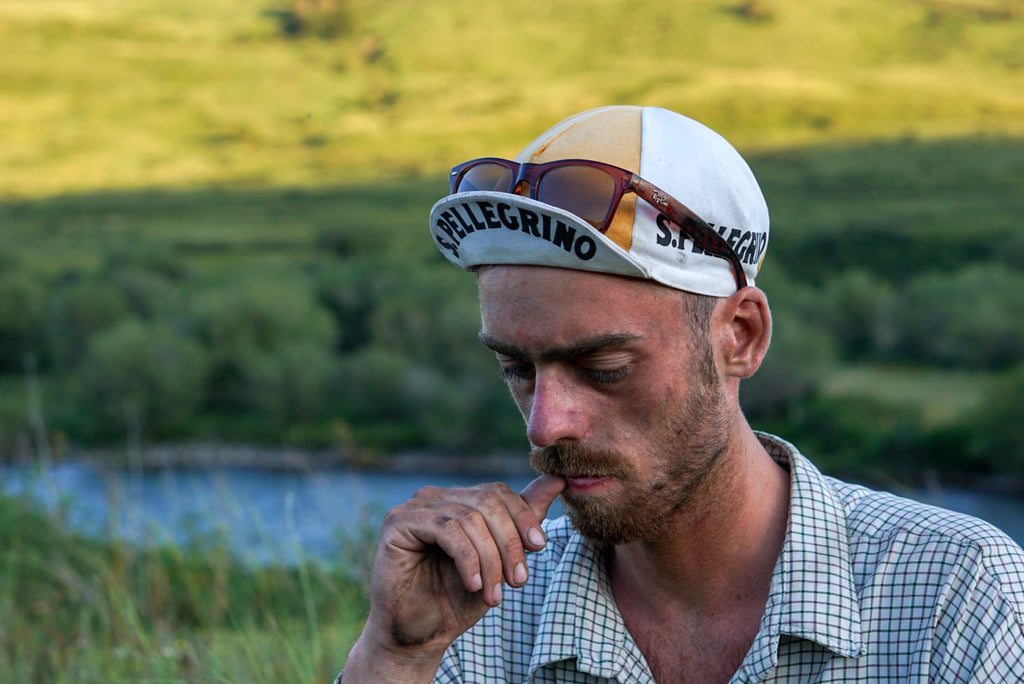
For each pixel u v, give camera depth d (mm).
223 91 135375
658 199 1227
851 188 99188
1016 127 119438
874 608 1324
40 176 112938
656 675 1413
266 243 90000
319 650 3471
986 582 1282
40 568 5449
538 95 130750
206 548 5434
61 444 6492
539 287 1240
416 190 111125
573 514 1326
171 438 50594
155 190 112062
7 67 136125
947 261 74938
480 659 1507
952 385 52844
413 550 1340
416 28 150625
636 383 1252
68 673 3682
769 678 1326
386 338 57375
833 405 48781
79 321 62062
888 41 145125
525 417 1354
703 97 125000
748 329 1354
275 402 53531
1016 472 39531
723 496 1356
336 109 133625
